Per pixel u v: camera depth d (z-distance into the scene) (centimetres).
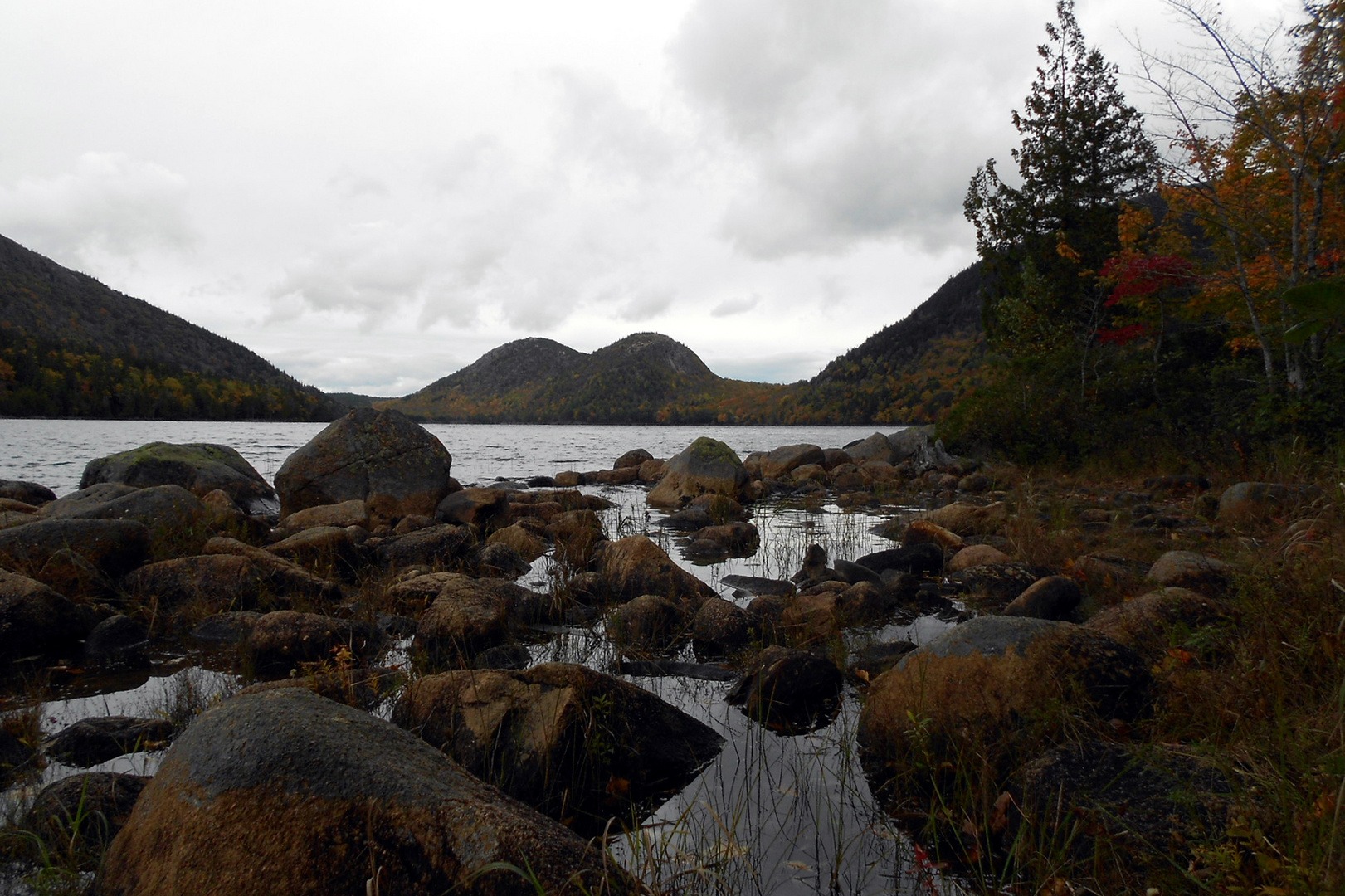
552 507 1154
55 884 226
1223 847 202
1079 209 2119
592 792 306
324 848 189
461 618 492
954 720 317
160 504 756
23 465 2150
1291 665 310
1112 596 564
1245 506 759
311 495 1072
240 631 525
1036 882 231
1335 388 1011
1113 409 1622
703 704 404
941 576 711
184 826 195
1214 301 1344
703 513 1130
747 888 243
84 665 468
